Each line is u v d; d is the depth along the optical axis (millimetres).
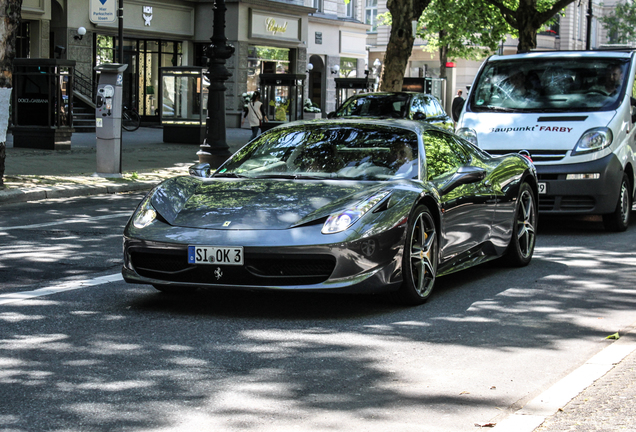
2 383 4156
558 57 11227
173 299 6137
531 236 7887
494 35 36188
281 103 27969
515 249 7586
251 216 5586
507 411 3807
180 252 5492
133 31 34125
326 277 5441
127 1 33688
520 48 31359
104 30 32812
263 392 4055
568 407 3711
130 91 34906
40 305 5902
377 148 6516
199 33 37281
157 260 5668
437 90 37625
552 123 10203
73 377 4262
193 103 24484
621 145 10086
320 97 46531
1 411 3762
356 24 47781
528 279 7113
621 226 10164
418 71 60531
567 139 9977
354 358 4660
